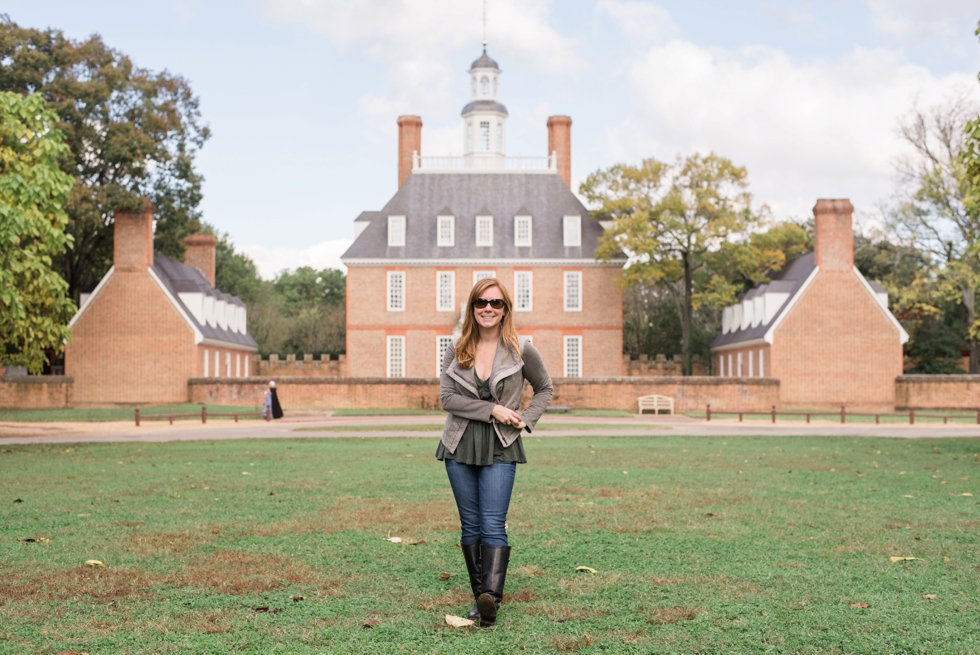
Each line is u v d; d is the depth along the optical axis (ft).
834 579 23.40
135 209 162.71
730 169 176.24
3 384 147.64
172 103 174.40
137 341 164.45
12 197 76.23
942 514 34.60
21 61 154.20
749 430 104.99
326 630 18.88
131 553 26.99
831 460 60.80
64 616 20.02
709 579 23.43
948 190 170.60
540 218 200.23
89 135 159.53
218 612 20.35
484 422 20.24
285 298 334.24
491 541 19.94
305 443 80.69
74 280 176.65
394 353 193.67
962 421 132.26
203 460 61.77
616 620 19.58
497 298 20.62
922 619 19.58
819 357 166.91
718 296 180.75
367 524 32.45
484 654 17.26
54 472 52.80
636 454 65.98
